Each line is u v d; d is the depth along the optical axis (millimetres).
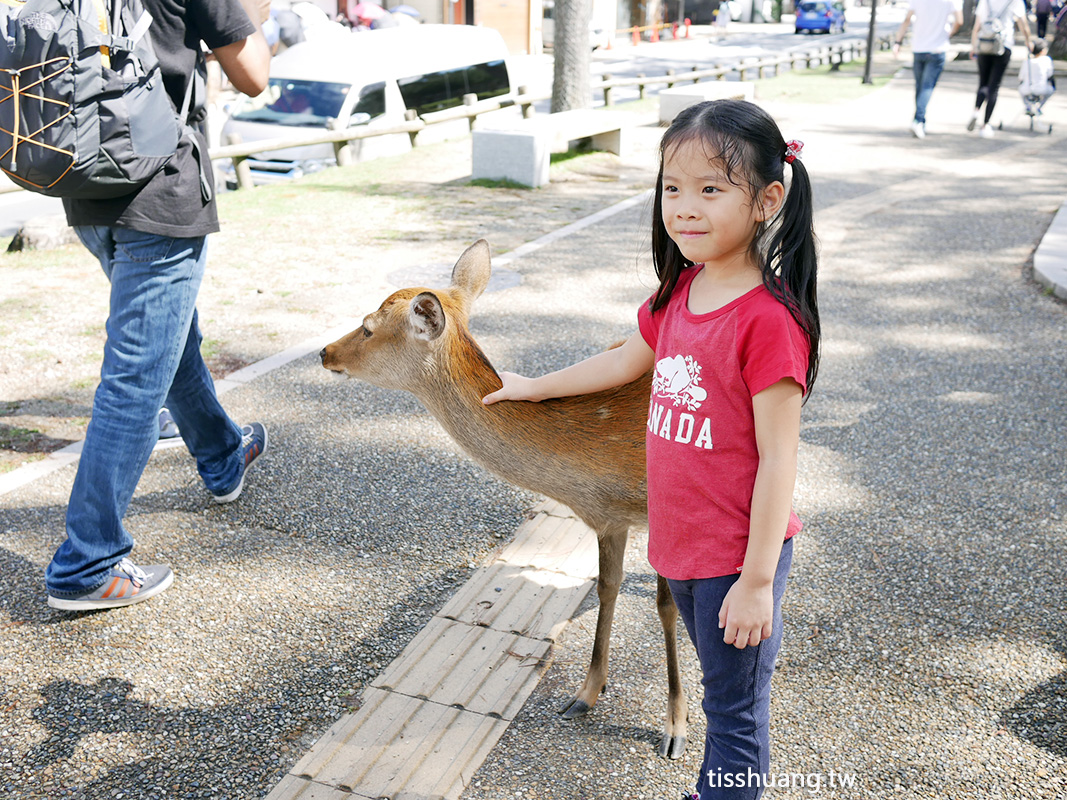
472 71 14258
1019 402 4781
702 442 1843
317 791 2352
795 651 2918
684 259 2014
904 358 5402
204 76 3047
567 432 2408
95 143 2582
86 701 2666
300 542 3525
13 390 4758
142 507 3742
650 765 2477
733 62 26438
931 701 2695
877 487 3947
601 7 32656
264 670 2812
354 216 8617
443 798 2346
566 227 8234
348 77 12234
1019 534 3568
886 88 18719
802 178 1800
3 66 2492
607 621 2605
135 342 2920
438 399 2510
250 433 4047
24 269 6875
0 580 3240
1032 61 13375
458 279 2775
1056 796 2346
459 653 2891
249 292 6410
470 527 3652
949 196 9422
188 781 2385
